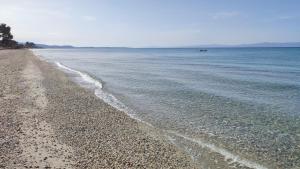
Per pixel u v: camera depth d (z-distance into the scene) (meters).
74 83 31.27
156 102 22.34
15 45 149.50
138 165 10.48
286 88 29.64
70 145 12.01
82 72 45.06
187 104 21.53
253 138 14.12
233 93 26.41
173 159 11.48
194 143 13.46
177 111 19.39
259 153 12.34
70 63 69.19
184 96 24.78
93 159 10.66
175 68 55.97
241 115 18.34
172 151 12.37
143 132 14.81
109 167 10.02
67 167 9.73
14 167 9.40
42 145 11.69
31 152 10.84
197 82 34.06
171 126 16.02
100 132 14.29
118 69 52.50
